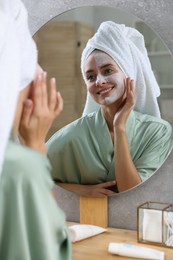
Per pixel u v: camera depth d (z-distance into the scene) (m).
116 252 0.99
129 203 1.20
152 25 1.13
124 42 1.14
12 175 0.43
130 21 1.13
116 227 1.23
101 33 1.17
